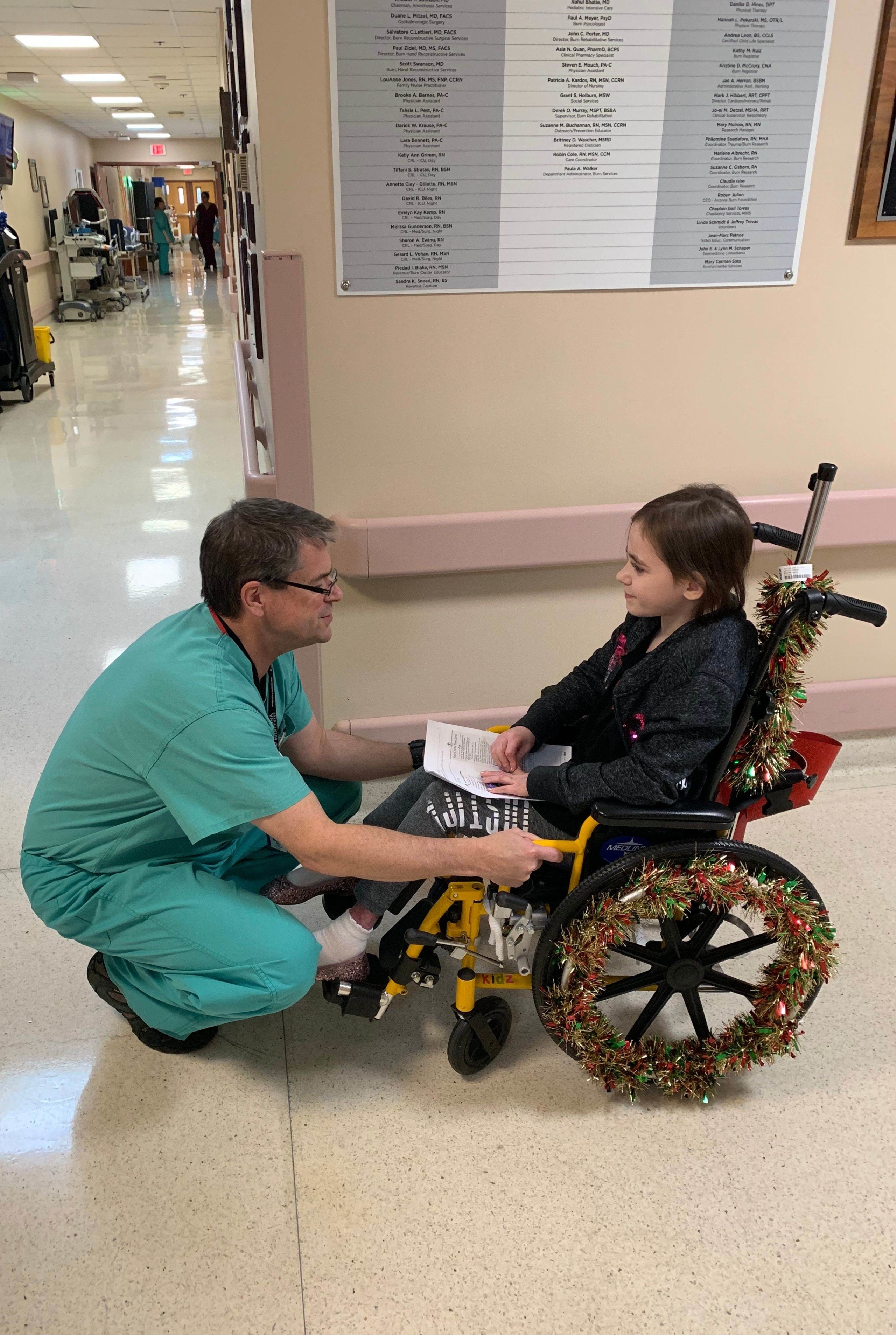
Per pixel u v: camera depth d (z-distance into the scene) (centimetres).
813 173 216
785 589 141
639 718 146
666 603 142
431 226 204
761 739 146
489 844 143
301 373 212
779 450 245
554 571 246
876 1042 180
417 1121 160
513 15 188
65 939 204
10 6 757
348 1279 134
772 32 199
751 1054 160
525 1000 190
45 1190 146
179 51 972
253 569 134
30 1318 128
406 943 158
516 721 260
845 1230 143
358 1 182
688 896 145
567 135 201
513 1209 145
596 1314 129
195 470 574
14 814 243
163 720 136
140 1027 171
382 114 192
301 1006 187
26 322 761
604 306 220
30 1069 169
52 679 313
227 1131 157
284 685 171
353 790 197
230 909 149
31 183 1303
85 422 700
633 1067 158
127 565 418
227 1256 137
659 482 242
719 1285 134
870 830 245
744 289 225
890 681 278
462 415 224
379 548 230
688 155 208
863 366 240
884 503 248
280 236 200
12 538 452
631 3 191
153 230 2239
